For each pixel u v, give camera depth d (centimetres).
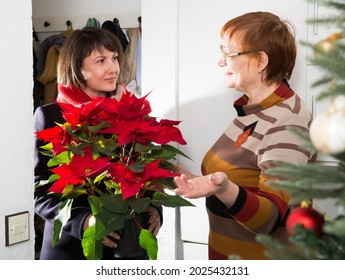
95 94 142
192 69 183
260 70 129
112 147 100
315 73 160
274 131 120
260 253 128
